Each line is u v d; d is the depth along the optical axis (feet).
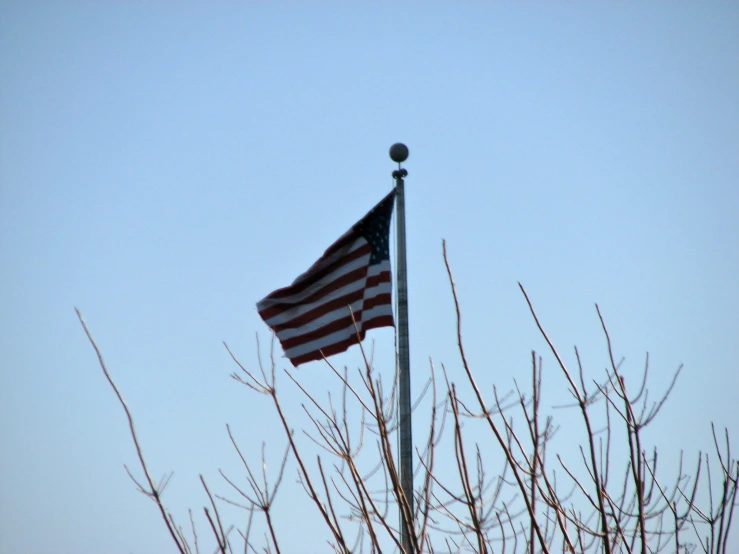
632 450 97.86
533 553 93.91
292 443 104.17
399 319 171.42
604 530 93.66
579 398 97.60
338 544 103.45
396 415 122.72
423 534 103.45
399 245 178.29
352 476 103.81
